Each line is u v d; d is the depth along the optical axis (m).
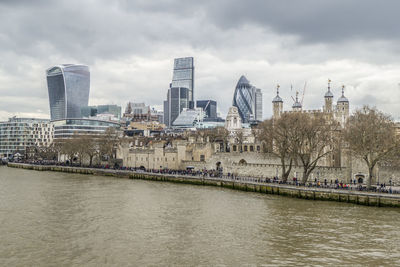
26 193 114.50
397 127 125.38
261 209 89.88
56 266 53.75
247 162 153.88
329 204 95.75
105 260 56.00
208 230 71.50
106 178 162.62
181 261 55.53
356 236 67.06
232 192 117.31
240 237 66.94
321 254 58.12
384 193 93.12
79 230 71.44
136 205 95.06
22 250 60.22
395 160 110.38
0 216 82.44
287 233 69.25
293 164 139.00
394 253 58.47
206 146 168.62
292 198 105.25
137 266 53.78
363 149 102.00
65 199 103.56
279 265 53.84
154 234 68.94
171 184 139.12
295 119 120.50
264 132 150.25
